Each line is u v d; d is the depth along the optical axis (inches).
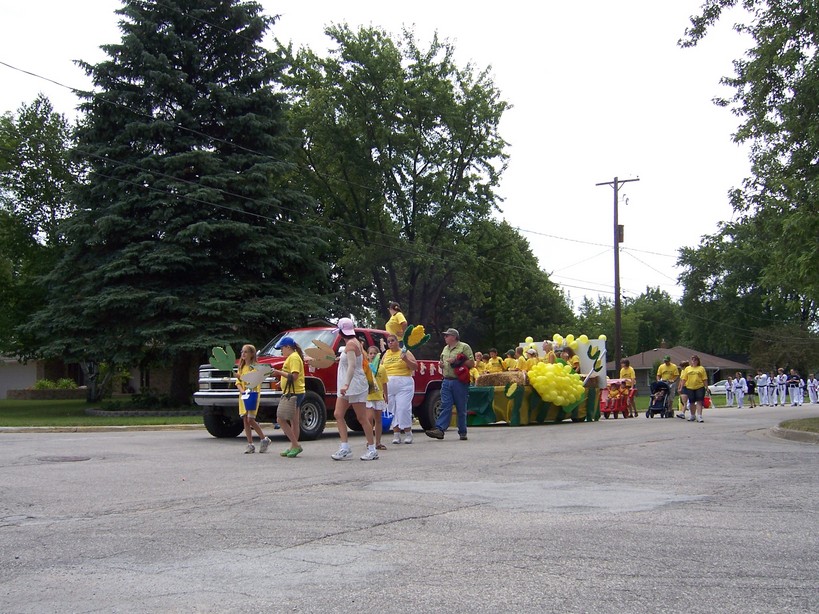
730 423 860.0
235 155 1176.2
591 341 923.4
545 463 442.0
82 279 1128.2
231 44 1219.2
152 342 1114.7
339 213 1726.1
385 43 1620.3
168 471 410.3
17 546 242.4
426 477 383.6
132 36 1123.9
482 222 1724.9
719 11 699.4
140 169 1123.3
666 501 314.0
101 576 209.3
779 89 674.8
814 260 624.1
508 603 182.4
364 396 460.4
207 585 200.2
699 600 184.4
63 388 2052.2
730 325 2878.9
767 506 303.1
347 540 247.1
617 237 1590.8
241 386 512.4
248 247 1127.6
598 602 182.9
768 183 690.2
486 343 2667.3
